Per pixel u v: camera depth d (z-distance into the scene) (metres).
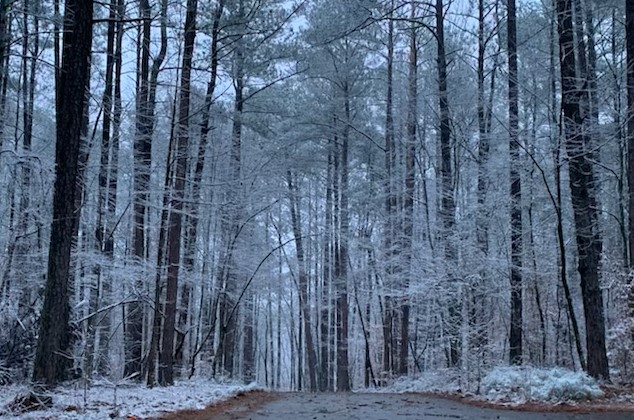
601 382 11.76
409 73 23.56
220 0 17.69
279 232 27.19
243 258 22.52
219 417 8.90
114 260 15.90
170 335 15.48
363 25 18.73
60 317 8.98
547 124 18.00
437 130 21.09
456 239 15.27
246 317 34.47
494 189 16.30
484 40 19.45
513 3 16.73
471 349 13.73
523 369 13.02
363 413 9.46
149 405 9.27
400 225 22.02
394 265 20.62
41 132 19.30
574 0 14.86
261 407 10.59
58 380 11.05
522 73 18.50
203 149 18.89
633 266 13.12
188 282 20.33
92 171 16.45
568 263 19.83
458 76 21.02
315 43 22.34
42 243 15.02
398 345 25.86
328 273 30.31
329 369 35.94
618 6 16.27
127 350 16.20
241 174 20.78
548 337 21.59
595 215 16.17
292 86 26.83
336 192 27.45
